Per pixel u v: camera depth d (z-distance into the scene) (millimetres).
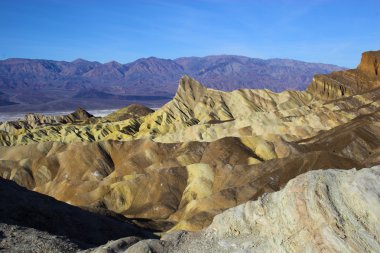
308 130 100562
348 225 18906
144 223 62594
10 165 107312
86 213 45031
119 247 26750
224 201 63781
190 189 78250
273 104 154250
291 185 22234
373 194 19062
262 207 23672
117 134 139125
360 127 82375
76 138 139625
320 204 20062
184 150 96750
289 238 20656
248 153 88750
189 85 165375
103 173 102000
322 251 18953
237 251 22531
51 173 104812
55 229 37906
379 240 17953
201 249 23859
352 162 69062
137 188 82375
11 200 39625
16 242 29344
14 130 177375
